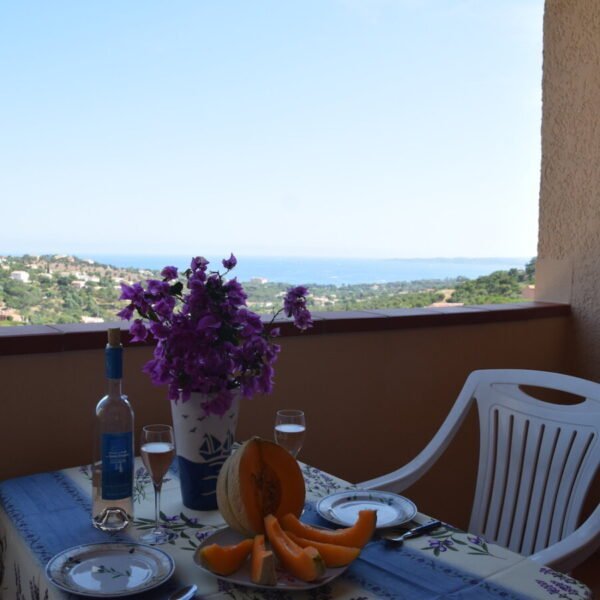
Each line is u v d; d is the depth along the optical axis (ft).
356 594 3.01
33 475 4.54
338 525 3.73
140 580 3.01
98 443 3.62
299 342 6.28
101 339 5.20
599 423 4.93
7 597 3.83
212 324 3.65
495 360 7.86
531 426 5.34
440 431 5.60
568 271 8.59
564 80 8.52
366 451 6.86
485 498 5.56
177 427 3.89
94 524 3.67
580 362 8.53
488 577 3.20
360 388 6.75
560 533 5.02
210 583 3.06
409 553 3.45
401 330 6.98
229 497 3.31
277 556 3.20
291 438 4.03
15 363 4.93
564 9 8.45
